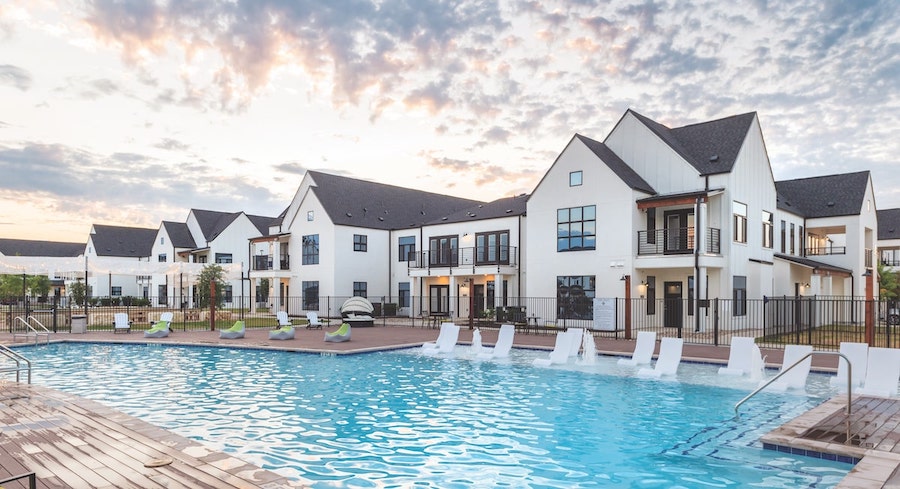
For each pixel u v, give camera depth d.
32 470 5.59
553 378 13.28
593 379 13.12
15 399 9.31
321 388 12.11
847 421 7.68
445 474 6.58
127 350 19.06
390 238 38.25
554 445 7.82
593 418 9.38
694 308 23.25
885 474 5.60
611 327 23.09
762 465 6.81
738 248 24.14
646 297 24.62
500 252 30.86
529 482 6.32
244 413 9.72
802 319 27.23
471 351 18.16
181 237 52.00
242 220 50.41
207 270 35.44
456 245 33.56
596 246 25.09
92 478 5.33
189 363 16.00
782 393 11.25
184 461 5.87
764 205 26.86
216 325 27.56
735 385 12.19
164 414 9.64
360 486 6.14
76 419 7.83
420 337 21.92
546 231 26.98
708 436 8.20
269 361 16.34
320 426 8.83
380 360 16.48
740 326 23.94
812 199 34.38
